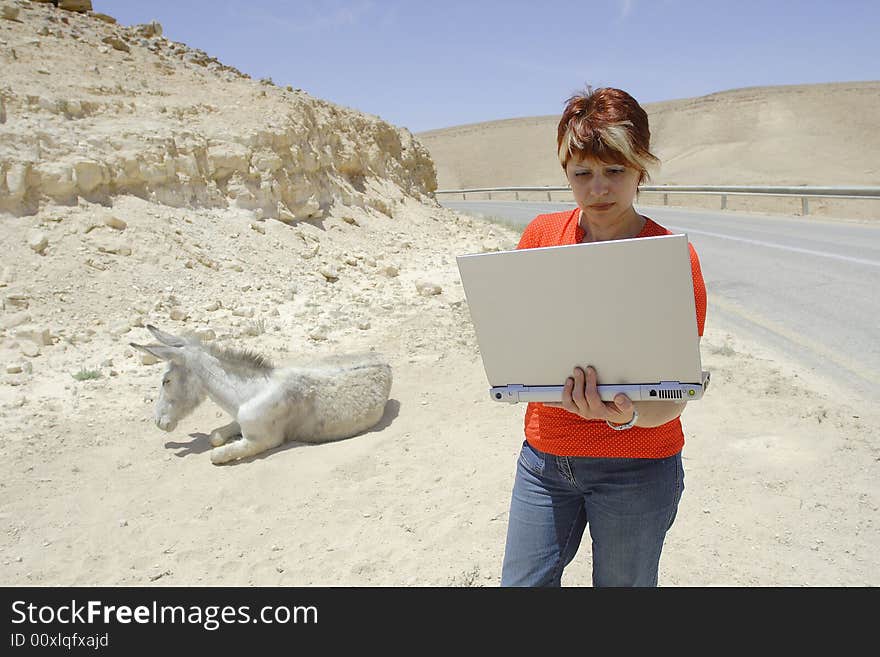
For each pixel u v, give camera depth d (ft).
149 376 23.76
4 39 43.11
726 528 13.89
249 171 41.88
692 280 6.68
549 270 6.79
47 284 28.73
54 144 34.01
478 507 15.40
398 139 75.61
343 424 19.69
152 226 34.60
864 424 18.44
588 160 7.15
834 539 13.37
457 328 29.73
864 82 326.44
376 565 13.39
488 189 173.06
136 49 52.95
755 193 84.38
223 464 18.10
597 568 8.12
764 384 21.86
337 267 40.27
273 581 13.05
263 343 27.04
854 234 56.13
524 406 21.59
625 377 6.93
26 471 17.34
